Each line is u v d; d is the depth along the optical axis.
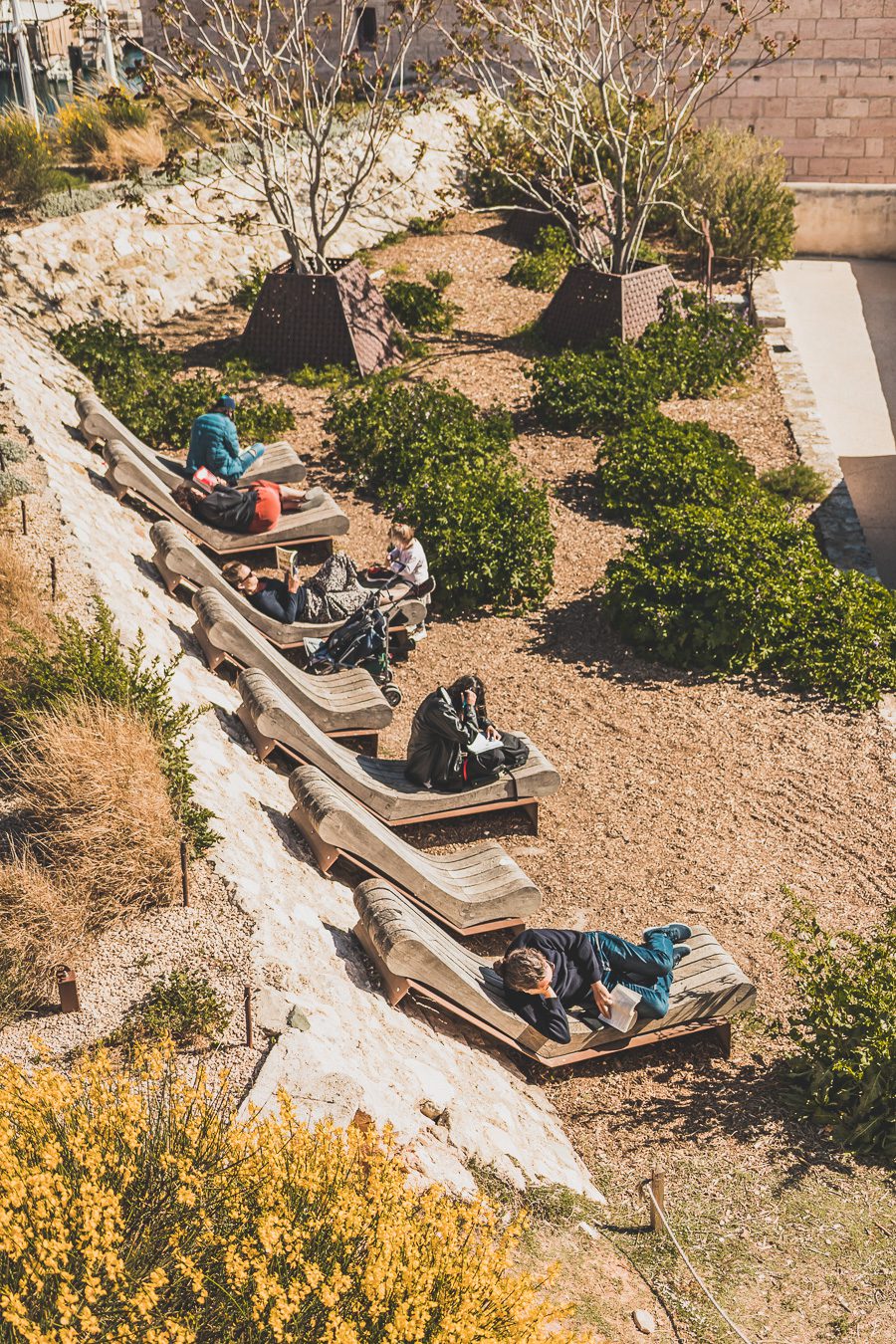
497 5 18.84
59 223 17.64
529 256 21.58
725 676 10.76
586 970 6.36
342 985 5.79
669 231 24.41
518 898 7.16
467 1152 5.15
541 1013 6.27
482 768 8.10
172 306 18.55
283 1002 5.20
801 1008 7.01
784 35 27.09
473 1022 6.18
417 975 6.02
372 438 13.91
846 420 18.72
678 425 14.83
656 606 10.97
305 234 21.03
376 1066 5.21
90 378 15.05
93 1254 3.29
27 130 18.25
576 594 12.15
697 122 28.36
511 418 16.06
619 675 10.81
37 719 6.32
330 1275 3.64
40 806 5.96
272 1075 4.72
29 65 21.62
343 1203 3.75
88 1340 3.20
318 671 9.69
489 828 8.63
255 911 5.74
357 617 9.87
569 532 13.38
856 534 13.52
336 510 11.88
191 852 6.00
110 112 20.41
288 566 11.34
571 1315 4.45
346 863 7.31
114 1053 4.93
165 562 9.60
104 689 6.72
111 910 5.61
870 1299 5.04
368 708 8.83
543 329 18.88
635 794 9.13
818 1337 4.79
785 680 10.71
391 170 21.81
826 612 10.88
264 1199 3.71
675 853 8.47
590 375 16.11
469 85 26.94
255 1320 3.44
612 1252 5.05
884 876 8.25
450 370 17.52
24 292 16.39
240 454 12.48
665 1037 6.55
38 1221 3.37
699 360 17.27
